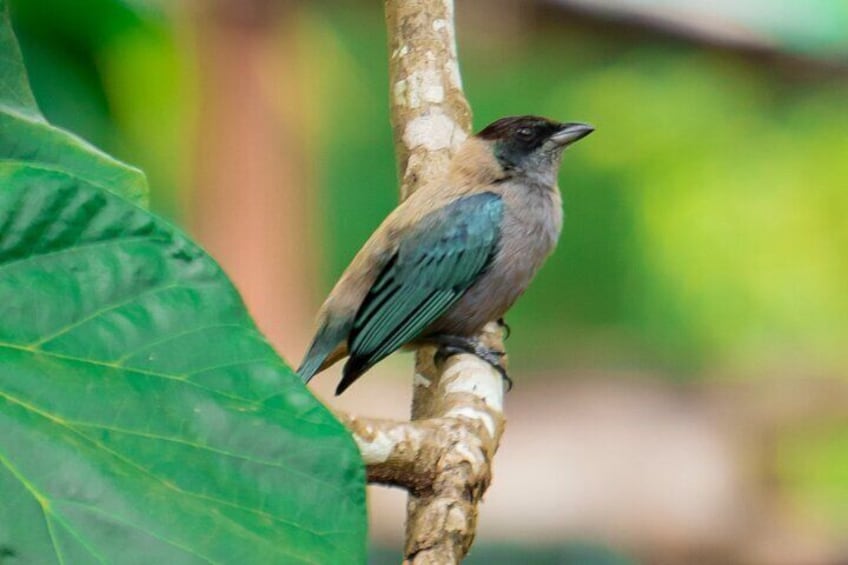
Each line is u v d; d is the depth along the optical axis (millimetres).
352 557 3688
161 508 3598
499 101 19750
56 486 3553
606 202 19344
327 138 19844
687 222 18875
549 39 16938
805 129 18453
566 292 19312
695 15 16875
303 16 17188
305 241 16609
